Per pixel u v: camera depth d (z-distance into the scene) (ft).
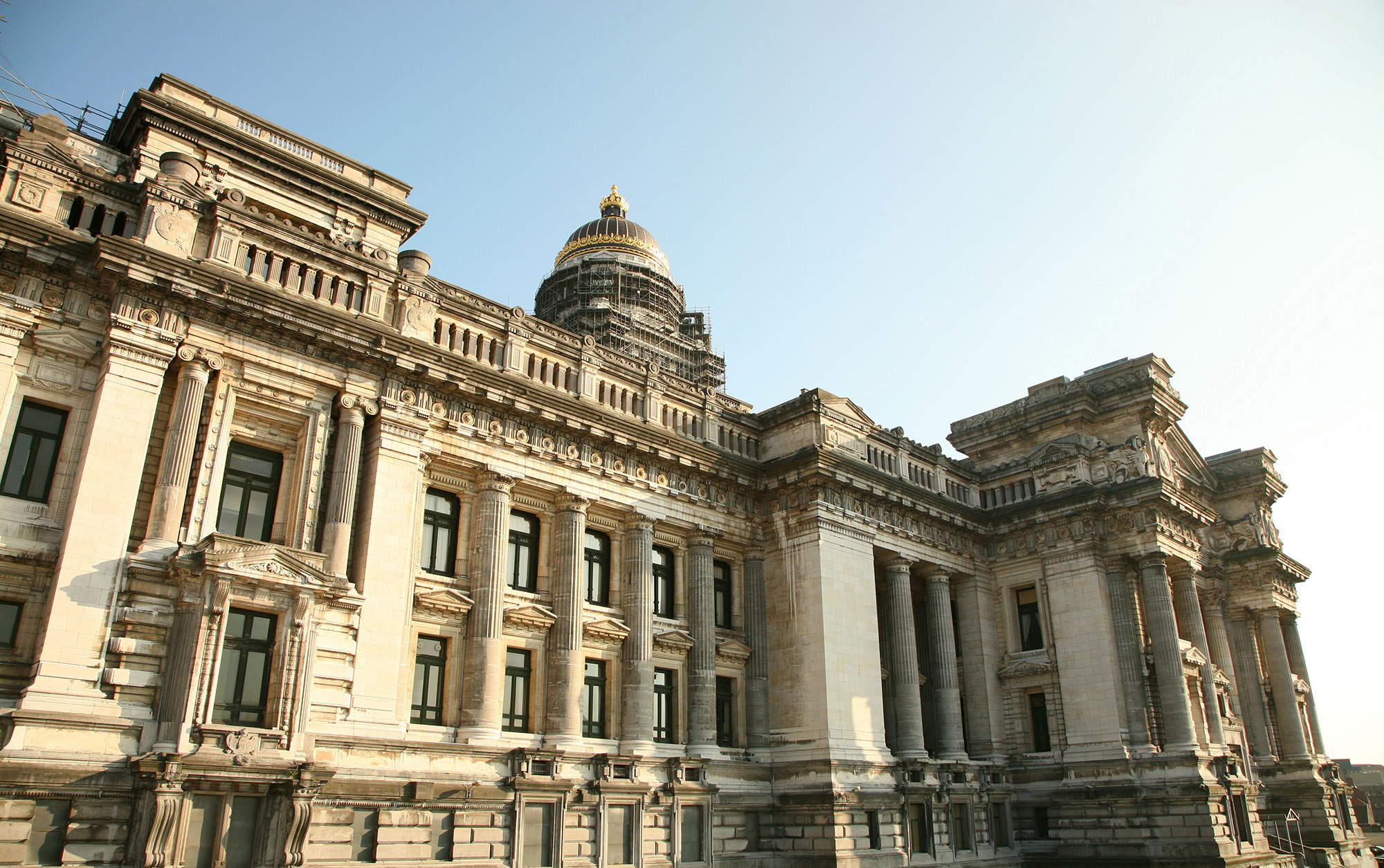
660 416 170.40
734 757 159.94
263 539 122.31
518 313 154.61
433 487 139.74
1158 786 171.83
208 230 124.57
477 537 139.54
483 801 124.77
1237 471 255.50
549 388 152.76
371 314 134.92
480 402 142.41
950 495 209.67
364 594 122.01
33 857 93.35
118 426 109.09
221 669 108.88
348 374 129.70
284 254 129.59
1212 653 232.32
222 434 118.73
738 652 168.04
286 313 123.65
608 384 164.35
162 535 108.78
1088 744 182.91
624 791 138.00
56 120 122.11
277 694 110.22
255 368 122.42
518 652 143.74
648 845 139.64
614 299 323.37
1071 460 202.90
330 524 122.21
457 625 135.44
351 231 144.36
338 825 111.96
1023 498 210.18
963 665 200.34
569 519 149.48
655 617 160.45
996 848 180.65
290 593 114.32
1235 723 213.25
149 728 102.17
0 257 109.70
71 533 102.94
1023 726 193.26
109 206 120.78
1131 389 204.64
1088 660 187.21
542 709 141.18
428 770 121.80
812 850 151.53
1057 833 182.29
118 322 112.27
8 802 93.09
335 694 115.96
